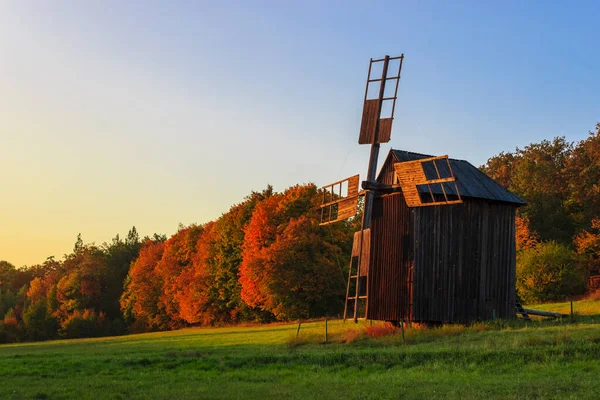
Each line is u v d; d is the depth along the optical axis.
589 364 20.47
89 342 57.09
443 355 23.77
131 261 122.12
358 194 38.88
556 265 53.12
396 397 17.06
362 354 25.00
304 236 59.19
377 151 38.59
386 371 22.39
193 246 90.62
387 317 36.44
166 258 93.94
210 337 49.22
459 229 36.03
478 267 36.09
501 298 36.44
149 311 97.56
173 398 18.19
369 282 37.81
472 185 37.09
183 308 80.62
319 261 59.66
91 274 116.44
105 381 22.03
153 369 25.11
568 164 72.00
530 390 16.98
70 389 20.41
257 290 60.41
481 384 18.23
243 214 73.06
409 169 35.53
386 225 37.59
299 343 32.94
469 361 22.59
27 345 60.94
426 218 35.78
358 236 38.59
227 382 21.12
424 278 35.34
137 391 19.80
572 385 17.44
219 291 73.94
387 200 37.88
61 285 115.31
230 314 75.75
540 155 77.44
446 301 35.28
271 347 33.09
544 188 71.12
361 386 19.06
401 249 36.41
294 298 59.56
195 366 25.28
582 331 26.48
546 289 52.78
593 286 55.84
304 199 63.25
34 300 127.06
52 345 55.22
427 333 31.25
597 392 16.45
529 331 29.00
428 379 19.73
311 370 23.50
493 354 23.06
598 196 64.94
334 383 19.98
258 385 20.17
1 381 22.64
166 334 64.56
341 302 62.41
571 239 65.94
